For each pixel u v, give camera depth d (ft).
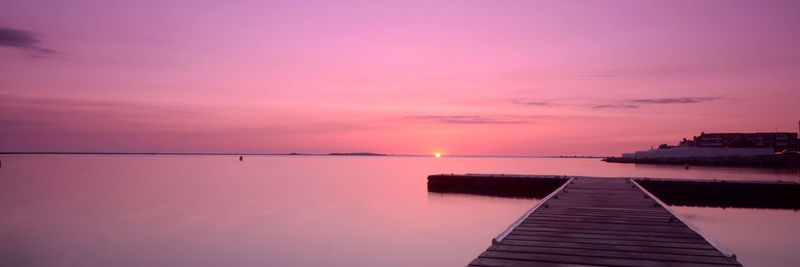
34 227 53.57
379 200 80.28
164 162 326.03
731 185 77.36
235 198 82.48
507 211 66.85
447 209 68.85
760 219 57.21
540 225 33.99
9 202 75.20
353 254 42.32
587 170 195.00
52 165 239.91
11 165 235.20
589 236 29.99
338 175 162.91
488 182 96.32
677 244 27.63
